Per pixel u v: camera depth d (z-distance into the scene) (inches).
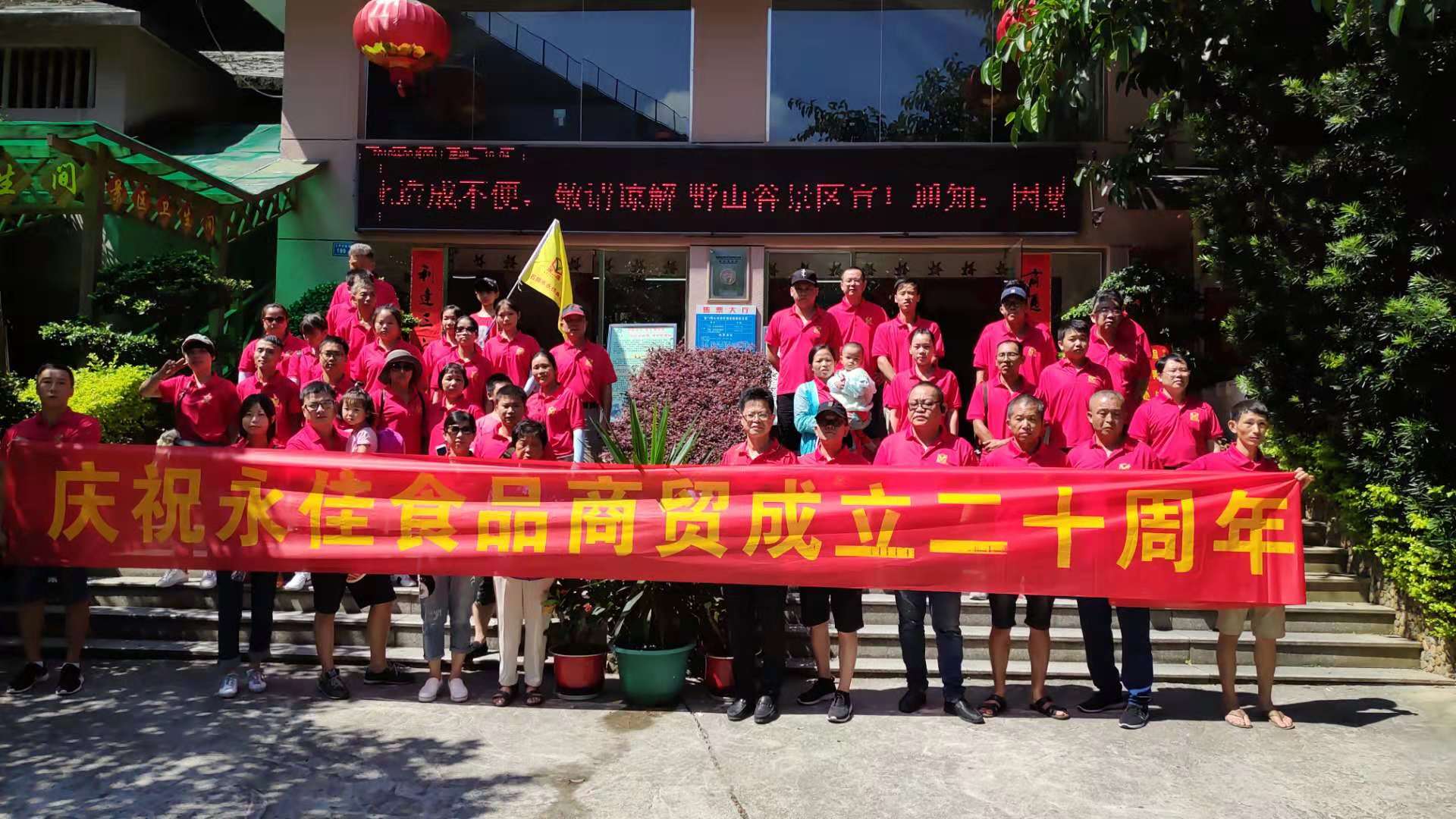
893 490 220.7
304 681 240.2
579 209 426.3
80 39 474.3
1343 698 236.4
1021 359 288.8
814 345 309.0
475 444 260.4
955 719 219.5
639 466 225.0
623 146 426.9
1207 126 325.4
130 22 460.1
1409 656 257.0
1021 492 219.1
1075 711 224.7
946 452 231.9
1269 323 304.7
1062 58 302.2
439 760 191.6
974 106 429.1
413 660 252.5
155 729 205.6
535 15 442.3
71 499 230.7
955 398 282.5
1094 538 217.5
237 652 228.4
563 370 310.2
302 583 272.7
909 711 223.1
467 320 307.3
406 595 273.0
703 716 220.4
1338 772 189.8
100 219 372.5
